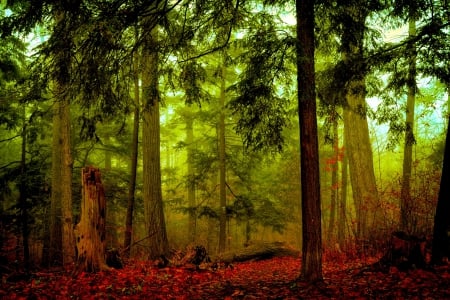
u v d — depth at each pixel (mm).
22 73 11617
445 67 7637
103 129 17547
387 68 8164
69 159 9859
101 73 5902
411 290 5215
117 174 17969
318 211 6340
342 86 8086
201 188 19578
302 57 5707
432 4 6543
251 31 6469
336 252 10977
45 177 14094
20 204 13320
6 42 10672
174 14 7008
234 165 19000
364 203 11461
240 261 13438
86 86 5949
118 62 6059
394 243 6617
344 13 6621
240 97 6672
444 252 6270
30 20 5078
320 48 8148
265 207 19938
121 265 7898
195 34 7164
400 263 6406
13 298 4957
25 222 13133
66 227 9695
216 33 7371
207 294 6035
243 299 5598
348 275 6801
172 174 23062
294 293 5750
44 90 5988
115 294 5520
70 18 5215
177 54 7152
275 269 10055
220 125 17859
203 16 6832
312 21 6457
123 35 6164
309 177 6355
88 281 6086
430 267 6125
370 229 10625
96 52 5629
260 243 14758
